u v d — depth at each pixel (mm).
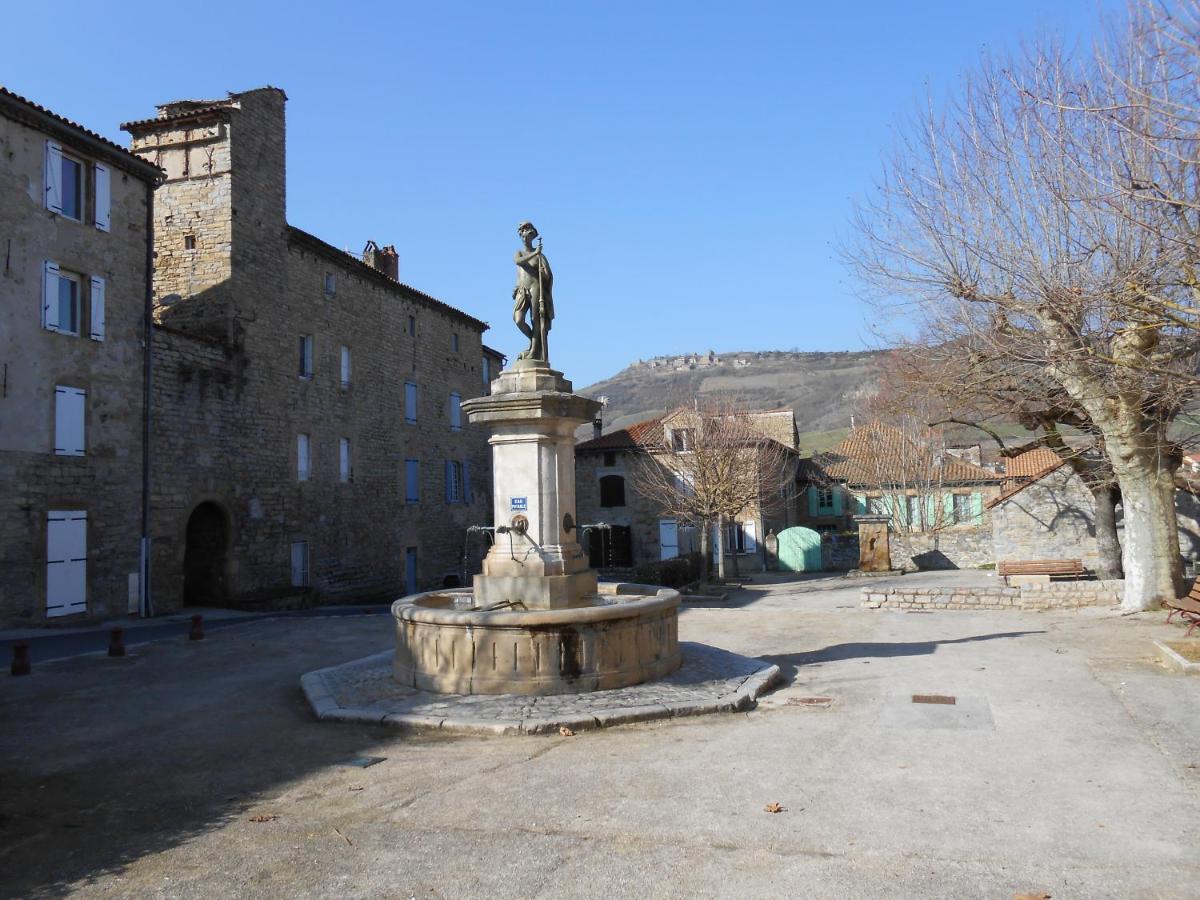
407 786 6645
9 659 13930
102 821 6070
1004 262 12711
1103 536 21844
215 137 25531
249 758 7629
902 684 10219
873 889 4590
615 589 12180
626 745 7680
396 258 37000
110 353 20734
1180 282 8898
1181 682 9797
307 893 4781
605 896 4609
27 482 18484
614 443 42219
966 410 19344
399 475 34781
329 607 26875
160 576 22016
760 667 10922
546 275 10906
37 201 19000
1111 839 5211
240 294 25531
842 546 41312
